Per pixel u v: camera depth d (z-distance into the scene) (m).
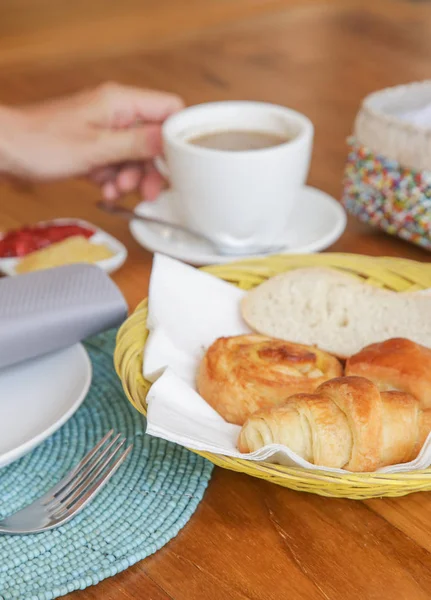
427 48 1.18
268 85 1.08
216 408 0.61
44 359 0.66
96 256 0.78
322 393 0.58
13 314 0.64
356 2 1.39
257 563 0.56
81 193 0.90
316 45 1.20
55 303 0.65
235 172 0.76
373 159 0.78
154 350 0.63
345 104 1.03
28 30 1.34
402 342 0.62
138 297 0.76
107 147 0.87
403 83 1.07
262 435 0.57
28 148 0.89
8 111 0.92
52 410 0.62
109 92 0.90
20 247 0.79
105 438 0.61
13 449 0.58
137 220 0.83
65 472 0.61
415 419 0.57
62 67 1.14
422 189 0.76
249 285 0.71
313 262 0.72
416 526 0.57
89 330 0.66
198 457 0.61
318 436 0.56
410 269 0.71
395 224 0.79
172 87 1.08
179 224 0.83
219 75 1.11
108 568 0.55
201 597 0.54
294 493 0.59
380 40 1.21
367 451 0.56
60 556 0.56
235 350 0.63
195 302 0.68
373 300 0.68
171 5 1.45
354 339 0.66
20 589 0.54
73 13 1.47
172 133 0.80
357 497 0.57
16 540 0.57
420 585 0.55
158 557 0.56
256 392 0.61
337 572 0.55
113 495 0.59
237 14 1.34
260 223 0.79
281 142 0.81
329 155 0.93
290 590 0.54
